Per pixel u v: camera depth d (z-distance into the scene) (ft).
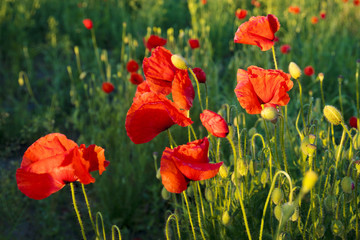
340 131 10.82
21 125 14.40
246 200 6.21
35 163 4.38
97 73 18.07
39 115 14.75
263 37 5.95
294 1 21.91
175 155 4.45
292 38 17.38
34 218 11.35
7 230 10.87
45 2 24.57
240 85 5.06
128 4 26.03
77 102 14.29
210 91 13.24
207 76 13.53
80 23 22.76
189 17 23.39
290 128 8.44
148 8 23.56
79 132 14.73
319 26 19.56
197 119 12.10
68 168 4.40
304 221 6.48
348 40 18.58
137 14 23.82
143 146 11.75
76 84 17.63
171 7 24.57
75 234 10.82
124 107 12.68
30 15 23.03
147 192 11.87
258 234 6.12
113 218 11.00
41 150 4.49
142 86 5.41
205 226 6.17
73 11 24.11
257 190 6.40
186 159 4.50
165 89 5.26
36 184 4.50
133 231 10.93
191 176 4.51
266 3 20.36
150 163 11.89
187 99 4.99
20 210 11.26
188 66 5.01
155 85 5.22
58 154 4.35
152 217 10.99
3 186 11.14
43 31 23.15
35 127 13.44
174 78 4.95
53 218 11.12
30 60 19.31
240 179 6.05
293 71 5.89
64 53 20.40
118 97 13.47
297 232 6.01
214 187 6.38
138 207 11.43
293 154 7.61
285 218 4.24
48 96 17.35
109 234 10.47
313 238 5.59
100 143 12.01
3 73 18.60
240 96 5.02
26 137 13.66
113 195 11.05
